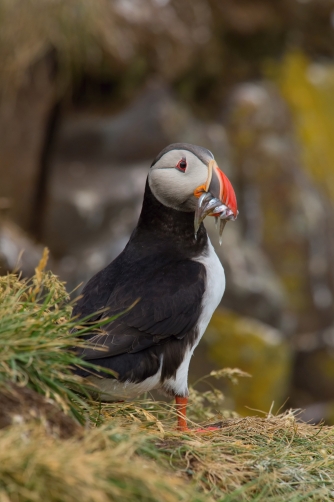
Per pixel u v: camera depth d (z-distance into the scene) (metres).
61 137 13.62
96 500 3.61
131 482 3.78
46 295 5.11
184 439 4.90
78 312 5.58
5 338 4.37
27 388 4.25
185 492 3.90
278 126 15.17
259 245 14.54
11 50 12.36
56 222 13.33
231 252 13.56
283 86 15.93
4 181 13.17
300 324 14.63
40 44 12.42
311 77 16.41
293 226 14.61
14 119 12.98
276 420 5.59
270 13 15.50
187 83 14.84
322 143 15.67
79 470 3.64
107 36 12.98
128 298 5.56
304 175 15.00
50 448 3.75
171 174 5.98
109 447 4.04
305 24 16.09
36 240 13.46
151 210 6.23
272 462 4.73
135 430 4.61
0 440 3.72
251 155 14.79
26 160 13.24
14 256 9.36
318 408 14.12
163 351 5.57
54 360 4.48
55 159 13.63
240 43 15.70
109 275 5.93
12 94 12.76
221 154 14.52
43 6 12.33
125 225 13.13
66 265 13.09
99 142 13.68
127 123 13.66
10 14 12.24
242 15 15.27
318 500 4.49
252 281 13.55
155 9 13.95
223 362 12.59
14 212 13.30
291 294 14.57
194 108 15.07
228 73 15.54
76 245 13.34
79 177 13.50
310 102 15.99
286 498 4.36
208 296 5.88
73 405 4.63
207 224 13.38
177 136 13.89
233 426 5.50
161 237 6.18
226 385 12.52
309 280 14.70
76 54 12.84
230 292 13.34
